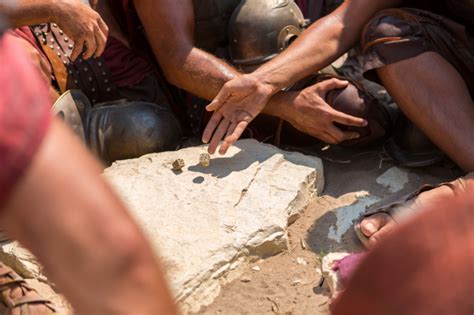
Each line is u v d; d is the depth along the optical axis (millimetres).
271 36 3494
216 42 3748
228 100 3176
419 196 2803
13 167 1129
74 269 1154
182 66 3352
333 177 3342
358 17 3354
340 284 2574
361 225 2789
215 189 3016
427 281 954
